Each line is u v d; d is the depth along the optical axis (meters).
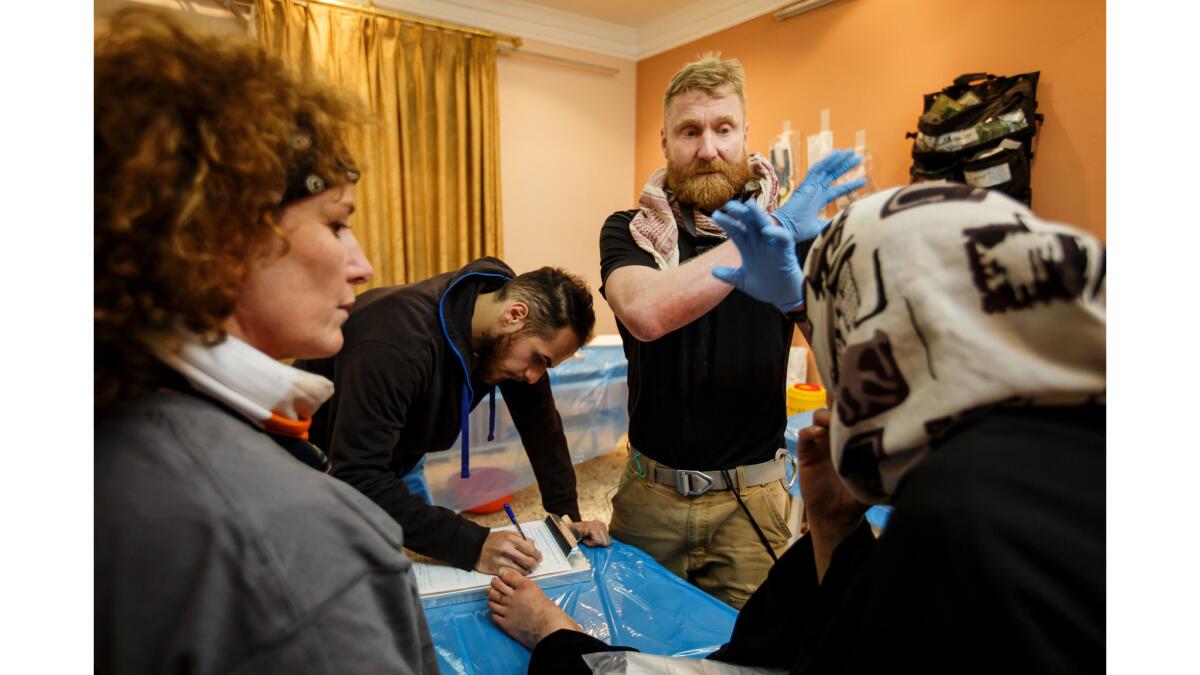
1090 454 0.27
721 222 0.79
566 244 3.81
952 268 0.32
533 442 1.29
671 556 1.18
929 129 2.20
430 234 3.28
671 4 3.30
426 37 3.13
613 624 0.83
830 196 0.99
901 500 0.29
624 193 3.98
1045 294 0.30
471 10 3.23
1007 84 2.05
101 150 0.34
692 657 0.75
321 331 0.46
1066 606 0.24
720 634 0.80
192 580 0.34
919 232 0.33
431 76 3.18
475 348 1.09
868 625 0.29
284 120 0.40
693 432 1.14
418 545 0.92
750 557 1.15
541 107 3.58
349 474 0.89
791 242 0.79
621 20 3.57
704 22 3.32
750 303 1.13
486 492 2.37
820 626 0.48
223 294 0.38
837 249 0.39
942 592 0.25
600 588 0.91
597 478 2.86
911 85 2.42
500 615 0.81
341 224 0.48
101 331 0.35
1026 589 0.24
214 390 0.39
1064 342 0.29
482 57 3.26
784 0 2.89
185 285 0.36
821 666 0.33
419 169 3.20
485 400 2.30
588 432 2.60
